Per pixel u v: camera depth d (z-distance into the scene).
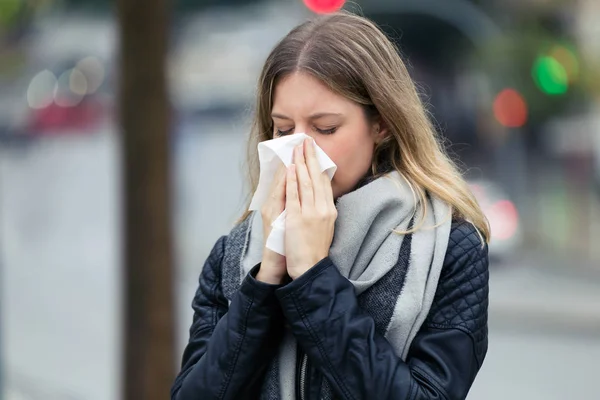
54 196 42.81
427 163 5.73
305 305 5.29
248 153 6.31
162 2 11.95
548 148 41.84
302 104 5.49
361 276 5.49
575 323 26.64
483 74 35.03
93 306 26.53
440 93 40.31
